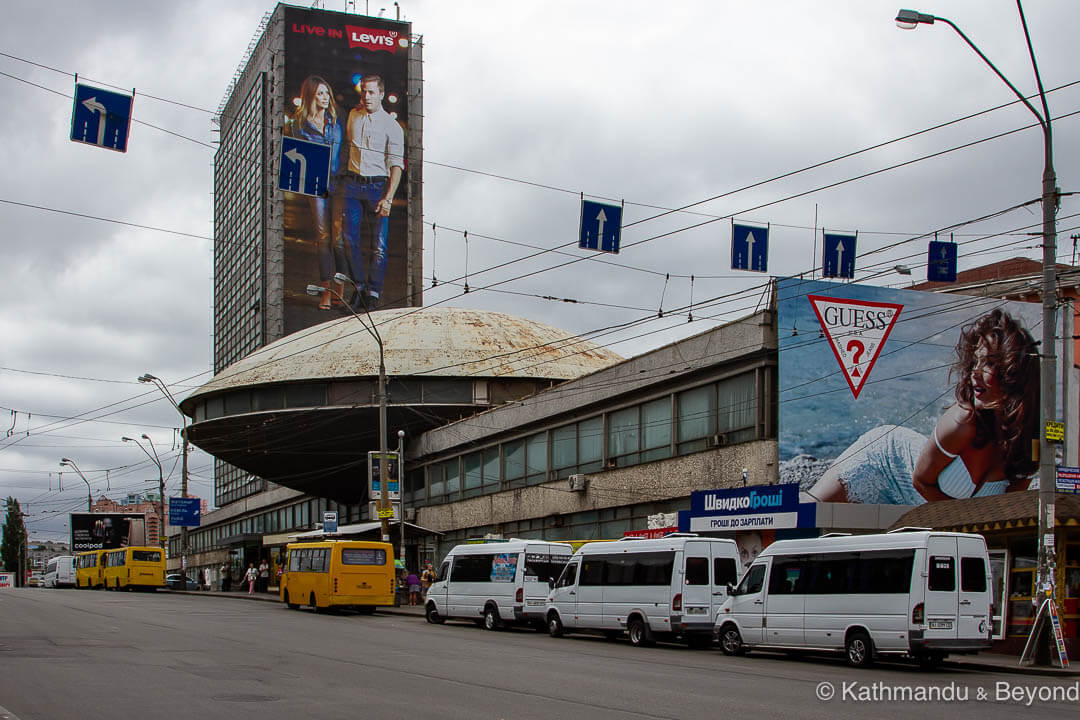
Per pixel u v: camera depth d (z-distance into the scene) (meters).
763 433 32.59
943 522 26.22
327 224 127.50
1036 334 35.75
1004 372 35.00
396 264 128.88
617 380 40.41
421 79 135.62
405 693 14.08
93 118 18.11
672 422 37.31
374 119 130.38
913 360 34.03
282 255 126.06
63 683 14.61
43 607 37.38
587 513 42.38
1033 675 19.95
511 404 48.69
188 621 30.38
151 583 63.81
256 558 86.56
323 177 19.42
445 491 55.69
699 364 35.59
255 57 145.00
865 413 33.00
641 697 13.96
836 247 22.50
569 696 13.97
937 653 20.09
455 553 33.75
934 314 34.47
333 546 38.84
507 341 58.66
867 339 33.53
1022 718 12.73
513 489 48.06
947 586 19.69
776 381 32.84
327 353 57.22
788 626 21.59
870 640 20.02
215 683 14.87
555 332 63.38
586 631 29.67
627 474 39.41
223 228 164.00
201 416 62.22
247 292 143.88
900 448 33.19
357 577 38.97
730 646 23.02
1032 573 24.22
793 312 32.78
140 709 12.25
